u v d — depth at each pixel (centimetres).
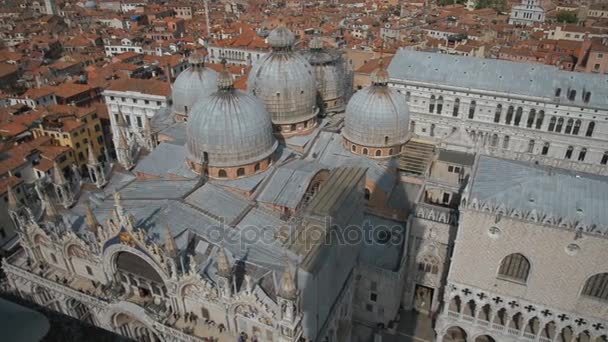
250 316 5169
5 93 14250
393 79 11019
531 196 5512
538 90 10062
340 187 5706
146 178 7212
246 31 19838
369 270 6588
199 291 5381
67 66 17325
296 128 7981
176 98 9069
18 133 11194
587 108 9581
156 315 5731
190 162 6944
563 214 5259
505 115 10394
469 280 5988
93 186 7362
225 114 6444
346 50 15775
